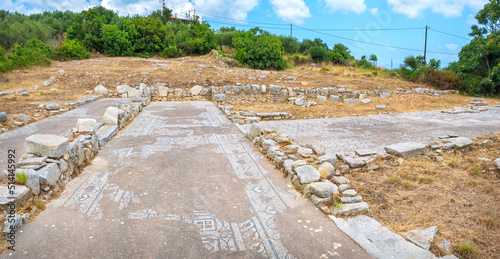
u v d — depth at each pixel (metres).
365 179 5.15
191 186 4.64
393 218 3.86
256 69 27.66
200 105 13.67
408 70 25.23
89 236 3.25
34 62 21.52
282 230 3.48
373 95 17.44
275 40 28.94
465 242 3.32
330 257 3.00
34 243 3.08
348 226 3.56
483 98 18.86
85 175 4.97
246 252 3.07
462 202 4.33
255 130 7.28
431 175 5.35
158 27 33.84
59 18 56.59
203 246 3.15
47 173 3.98
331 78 22.64
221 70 22.50
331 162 5.35
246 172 5.30
